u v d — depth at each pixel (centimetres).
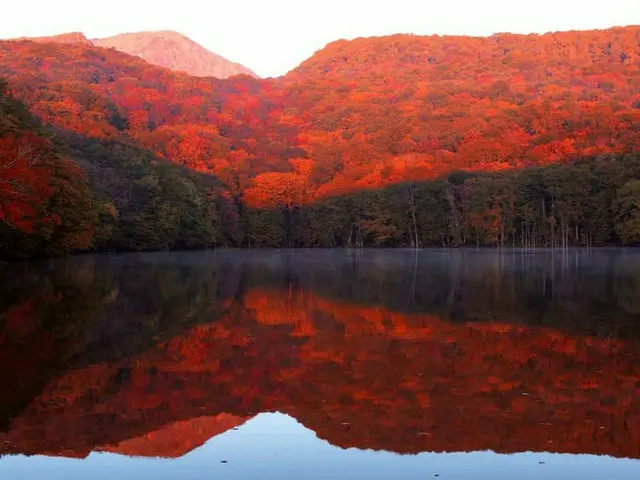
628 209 10169
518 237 11550
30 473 1116
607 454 1220
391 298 3478
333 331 2423
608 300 3291
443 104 17738
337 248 12725
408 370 1806
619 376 1722
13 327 2381
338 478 1116
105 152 9581
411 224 12044
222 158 14438
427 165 12612
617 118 13512
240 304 3206
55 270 5012
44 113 11219
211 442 1275
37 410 1422
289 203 13200
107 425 1346
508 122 14750
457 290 3884
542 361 1897
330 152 15275
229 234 12531
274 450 1241
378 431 1338
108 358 1916
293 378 1725
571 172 10881
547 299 3353
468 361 1905
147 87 19050
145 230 8994
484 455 1218
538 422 1382
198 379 1706
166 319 2670
